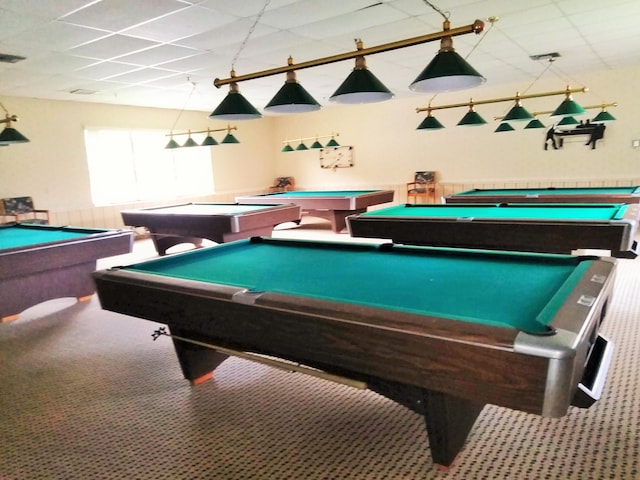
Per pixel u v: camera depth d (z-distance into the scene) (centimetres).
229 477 178
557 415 122
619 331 301
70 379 270
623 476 168
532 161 782
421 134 891
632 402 217
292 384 255
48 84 592
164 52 466
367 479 174
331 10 365
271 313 170
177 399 241
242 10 357
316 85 706
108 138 794
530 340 122
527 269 213
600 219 327
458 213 423
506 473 173
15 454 198
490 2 364
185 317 200
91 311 399
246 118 339
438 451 173
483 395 131
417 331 138
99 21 364
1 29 370
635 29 454
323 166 1037
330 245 290
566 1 368
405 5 360
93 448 201
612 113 702
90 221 765
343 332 153
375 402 233
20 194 679
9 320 379
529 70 659
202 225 540
